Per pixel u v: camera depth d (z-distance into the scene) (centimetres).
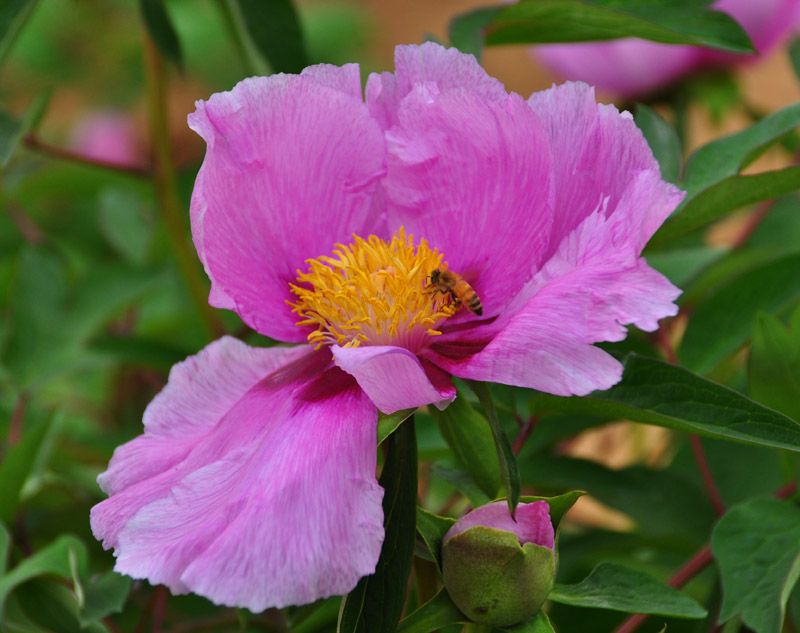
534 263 61
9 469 68
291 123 61
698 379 59
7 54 69
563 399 61
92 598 66
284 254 62
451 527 59
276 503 57
